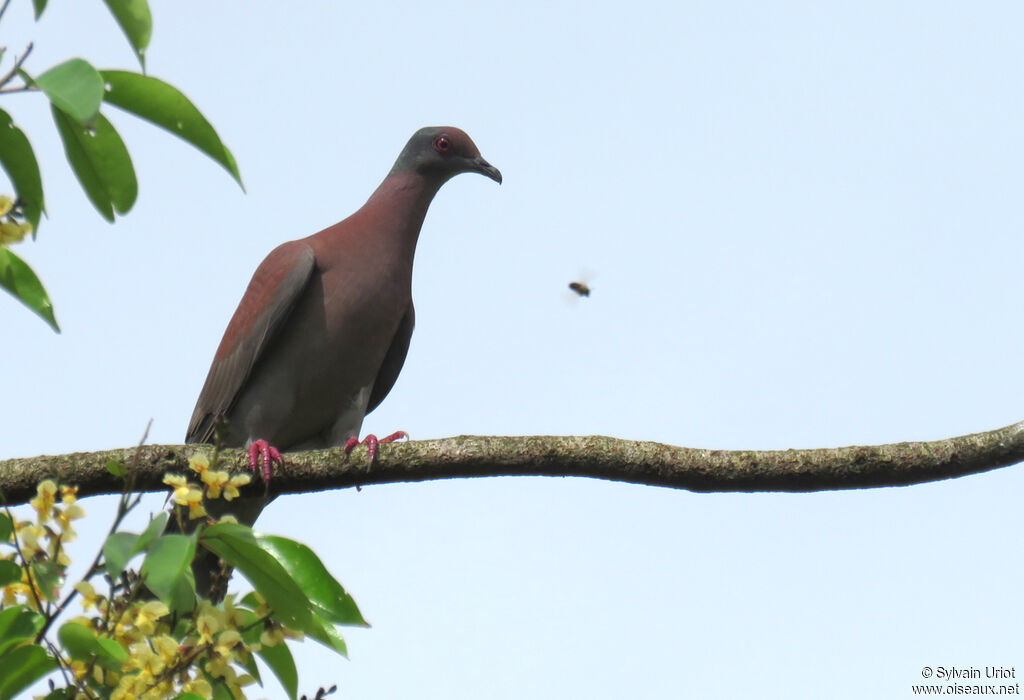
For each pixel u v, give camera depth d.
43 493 5.70
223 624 5.77
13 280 7.23
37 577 5.64
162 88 6.36
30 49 5.64
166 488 8.72
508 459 8.59
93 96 5.43
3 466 8.48
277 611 5.86
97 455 8.59
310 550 5.95
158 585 5.02
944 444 8.38
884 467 8.33
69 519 5.72
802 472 8.38
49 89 5.47
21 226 6.45
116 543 5.19
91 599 5.59
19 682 5.66
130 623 5.70
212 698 5.79
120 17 5.96
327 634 5.98
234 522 5.71
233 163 6.59
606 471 8.51
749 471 8.40
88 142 6.61
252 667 6.37
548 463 8.55
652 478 8.50
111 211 6.89
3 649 5.53
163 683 5.54
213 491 5.89
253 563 5.77
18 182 6.79
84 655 5.52
